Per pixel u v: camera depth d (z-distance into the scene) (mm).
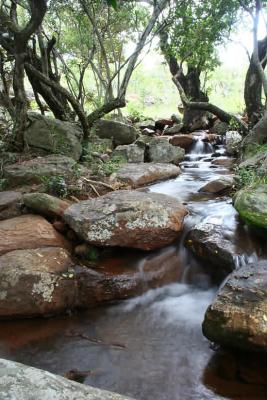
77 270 4383
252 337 3104
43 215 5105
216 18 9766
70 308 4195
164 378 3115
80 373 3203
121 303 4383
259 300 3201
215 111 10273
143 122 14461
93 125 9109
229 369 3186
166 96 24859
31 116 7797
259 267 3629
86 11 10820
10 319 4027
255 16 8180
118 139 9711
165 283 4656
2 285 4012
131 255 4781
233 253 4312
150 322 3998
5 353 3502
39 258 4289
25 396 1271
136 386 3033
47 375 1387
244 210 4598
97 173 6848
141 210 4789
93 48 11664
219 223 4895
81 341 3682
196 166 9031
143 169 7477
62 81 19594
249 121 10227
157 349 3514
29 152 7469
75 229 4719
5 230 4637
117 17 12531
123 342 3650
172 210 4957
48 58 9727
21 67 7008
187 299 4445
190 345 3559
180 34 10188
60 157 6867
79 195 6012
